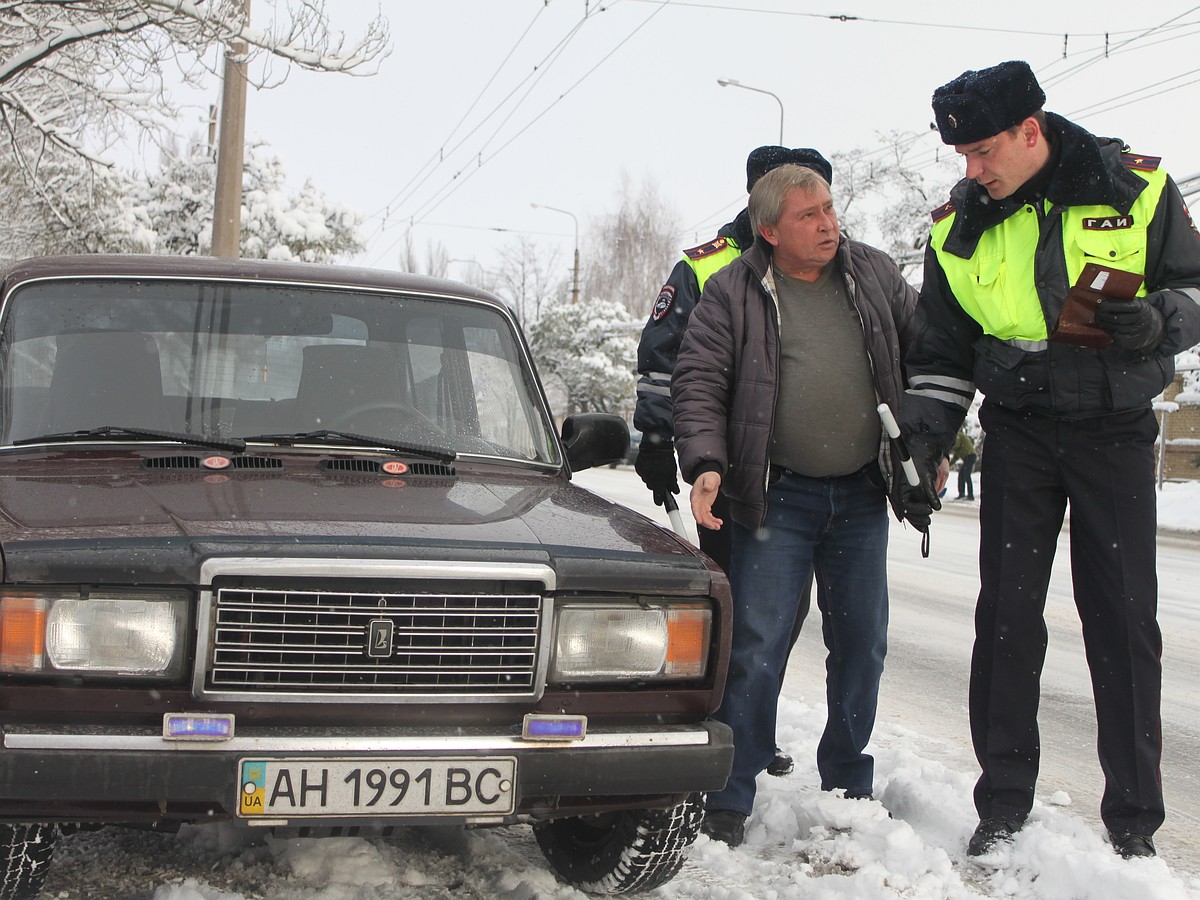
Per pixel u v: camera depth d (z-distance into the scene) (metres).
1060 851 3.45
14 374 3.61
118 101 18.16
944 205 3.88
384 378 3.89
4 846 2.77
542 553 2.91
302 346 3.87
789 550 3.96
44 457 3.44
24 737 2.55
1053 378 3.58
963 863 3.62
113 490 3.10
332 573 2.73
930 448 3.85
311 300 3.97
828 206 3.84
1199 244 3.56
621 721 2.98
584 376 42.66
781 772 4.49
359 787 2.70
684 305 4.47
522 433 4.00
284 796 2.66
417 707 2.81
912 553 12.91
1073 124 3.51
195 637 2.69
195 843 3.45
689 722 3.04
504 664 2.86
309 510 3.02
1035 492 3.71
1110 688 3.61
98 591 2.66
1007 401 3.68
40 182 19.12
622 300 66.25
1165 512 20.31
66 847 3.39
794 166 3.86
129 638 2.67
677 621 3.00
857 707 4.05
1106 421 3.59
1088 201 3.54
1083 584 3.68
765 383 3.88
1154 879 3.22
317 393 3.80
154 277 3.89
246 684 2.72
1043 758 4.97
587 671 2.92
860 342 3.95
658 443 4.51
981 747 3.79
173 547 2.71
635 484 24.91
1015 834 3.63
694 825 3.17
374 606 2.77
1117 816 3.60
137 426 3.58
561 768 2.83
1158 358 3.56
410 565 2.77
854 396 3.92
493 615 2.84
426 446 3.76
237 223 16.84
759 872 3.51
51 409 3.57
